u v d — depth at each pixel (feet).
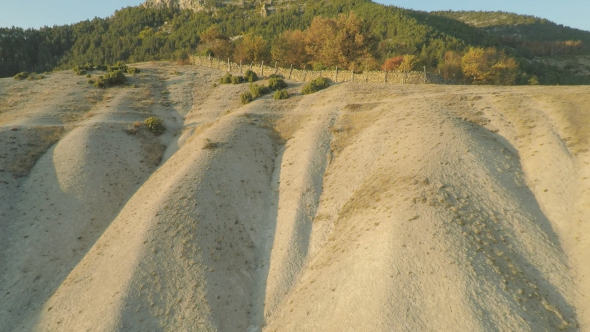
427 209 84.02
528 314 61.52
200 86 221.05
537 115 115.03
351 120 141.90
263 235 100.89
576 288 67.05
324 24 280.31
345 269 78.33
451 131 110.93
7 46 467.11
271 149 136.15
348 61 239.09
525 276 69.31
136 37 519.19
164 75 245.65
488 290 65.21
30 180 122.01
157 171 131.54
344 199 103.65
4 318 82.74
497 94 136.46
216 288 81.92
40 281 91.20
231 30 491.31
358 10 465.06
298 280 85.30
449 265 70.23
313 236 96.22
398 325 62.59
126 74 243.40
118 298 78.23
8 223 105.60
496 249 74.64
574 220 79.87
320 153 124.98
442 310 63.21
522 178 93.91
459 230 78.07
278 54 280.72
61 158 130.11
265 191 115.55
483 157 99.45
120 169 130.21
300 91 187.42
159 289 80.43
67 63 465.88
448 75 226.38
